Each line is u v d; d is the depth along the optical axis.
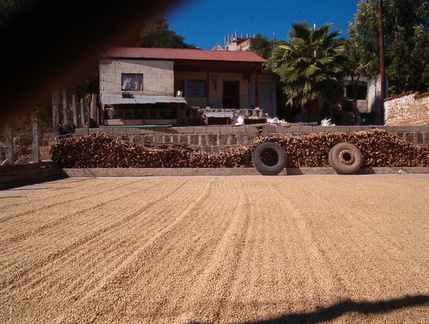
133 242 4.15
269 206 6.29
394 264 3.45
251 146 13.27
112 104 21.22
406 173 13.35
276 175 12.77
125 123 21.33
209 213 5.70
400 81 27.70
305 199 7.05
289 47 23.16
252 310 2.58
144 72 22.61
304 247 3.96
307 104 25.05
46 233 4.52
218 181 10.60
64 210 5.91
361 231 4.61
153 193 7.93
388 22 26.97
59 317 2.50
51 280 3.10
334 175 12.62
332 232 4.56
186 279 3.10
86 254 3.74
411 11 26.67
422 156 13.66
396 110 19.97
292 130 13.77
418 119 18.08
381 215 5.53
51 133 13.45
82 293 2.85
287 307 2.62
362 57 28.25
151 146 13.34
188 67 25.52
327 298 2.75
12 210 5.88
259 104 27.17
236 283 3.01
